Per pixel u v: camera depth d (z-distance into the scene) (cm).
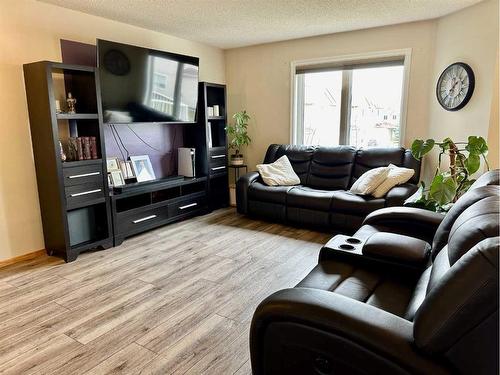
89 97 322
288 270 285
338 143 471
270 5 325
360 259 191
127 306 231
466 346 92
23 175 308
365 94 443
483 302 86
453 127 362
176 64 399
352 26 402
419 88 402
